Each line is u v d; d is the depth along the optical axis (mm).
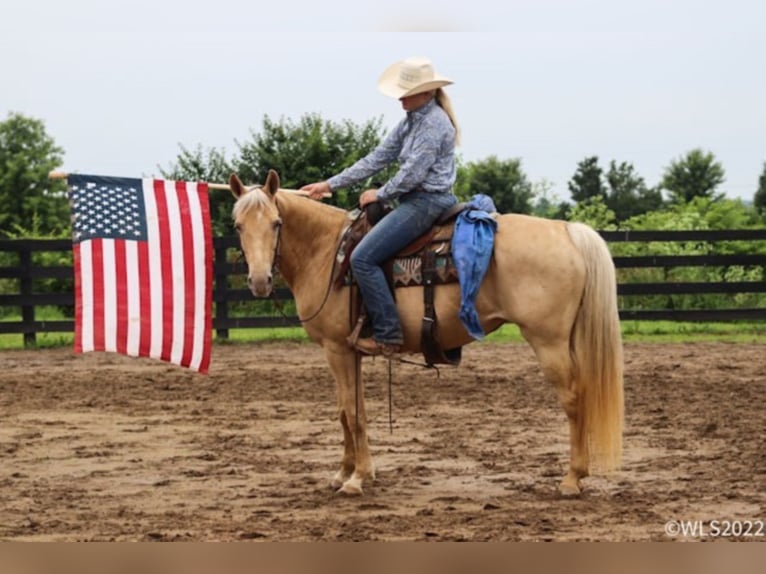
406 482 8742
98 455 10023
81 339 9359
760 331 20375
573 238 7988
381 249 8133
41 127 56281
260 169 23609
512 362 16375
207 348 9578
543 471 9086
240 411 12438
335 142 23766
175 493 8477
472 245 7961
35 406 12906
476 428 11156
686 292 19953
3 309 24359
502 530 7152
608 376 7863
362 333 8320
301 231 8484
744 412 11820
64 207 53344
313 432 11117
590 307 7883
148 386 14398
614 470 8445
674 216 28250
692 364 15859
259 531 7223
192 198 9648
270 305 21812
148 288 9492
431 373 15156
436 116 8172
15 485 8820
